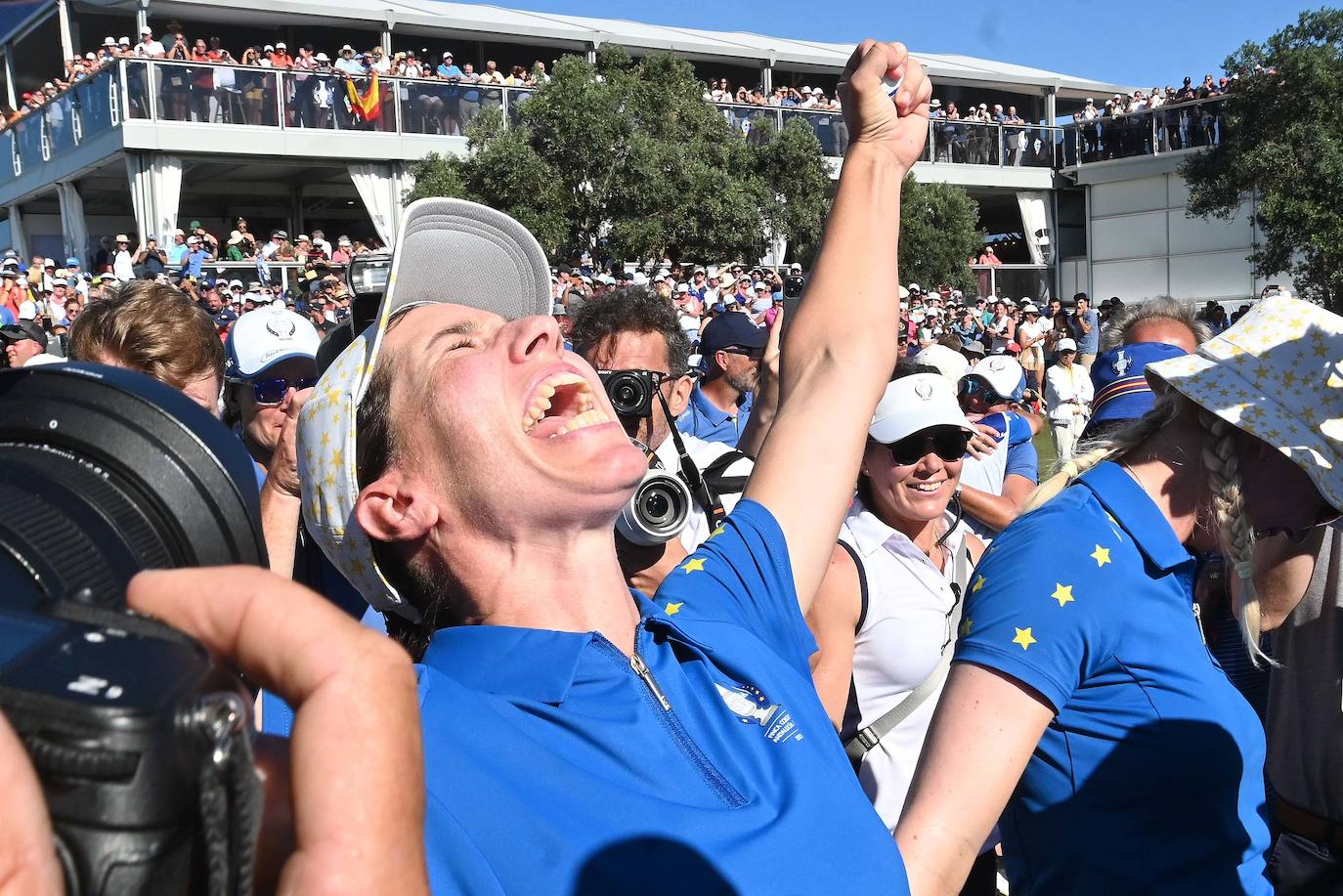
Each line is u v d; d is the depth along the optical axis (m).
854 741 2.54
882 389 1.66
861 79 1.79
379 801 0.55
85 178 22.08
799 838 1.15
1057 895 1.73
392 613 1.44
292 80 19.94
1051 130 28.66
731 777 1.18
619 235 19.47
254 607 0.57
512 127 20.72
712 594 1.39
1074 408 10.61
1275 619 2.30
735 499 2.64
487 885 1.01
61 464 0.69
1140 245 27.94
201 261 18.92
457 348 1.30
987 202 31.16
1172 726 1.62
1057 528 1.70
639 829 1.07
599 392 1.36
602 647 1.23
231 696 0.48
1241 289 26.31
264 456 3.16
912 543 2.63
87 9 22.97
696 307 18.38
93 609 0.51
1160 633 1.65
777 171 22.39
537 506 1.24
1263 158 23.61
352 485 1.28
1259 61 24.31
